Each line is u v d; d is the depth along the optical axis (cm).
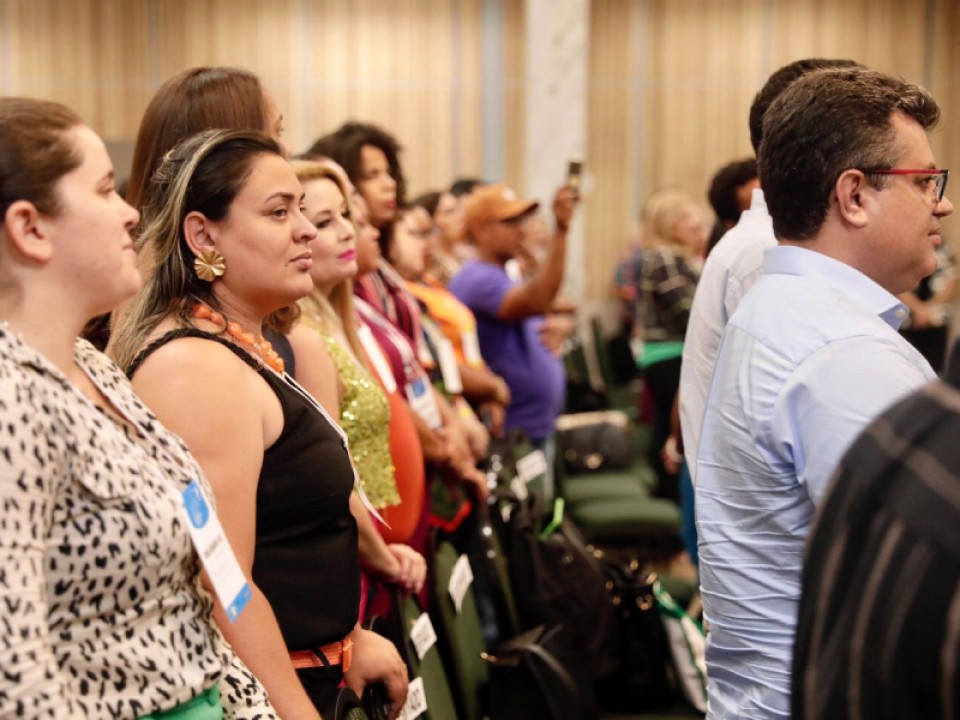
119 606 124
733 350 161
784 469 153
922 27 963
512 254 463
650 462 594
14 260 121
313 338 214
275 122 214
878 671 84
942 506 83
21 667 109
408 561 233
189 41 971
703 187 989
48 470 115
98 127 973
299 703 158
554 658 261
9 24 967
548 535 313
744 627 159
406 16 980
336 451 174
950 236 952
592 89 986
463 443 319
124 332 166
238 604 140
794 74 214
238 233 166
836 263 160
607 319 996
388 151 321
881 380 144
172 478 134
